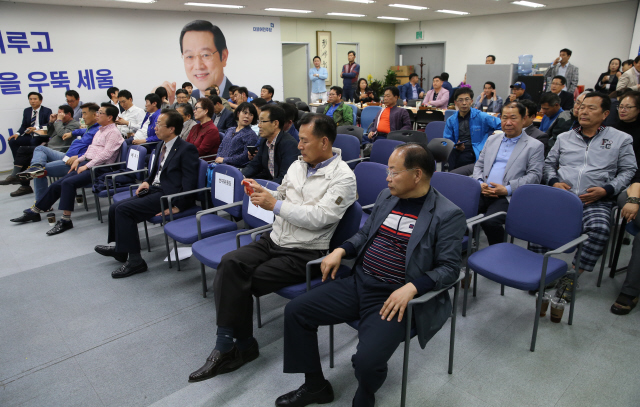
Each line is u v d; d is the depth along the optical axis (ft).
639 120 9.16
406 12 31.81
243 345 6.62
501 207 9.02
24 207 15.33
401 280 5.66
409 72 39.60
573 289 7.35
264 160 10.65
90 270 10.24
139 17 25.04
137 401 6.01
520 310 8.04
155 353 7.09
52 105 22.79
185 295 8.97
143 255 10.95
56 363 6.88
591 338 7.13
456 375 6.33
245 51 30.04
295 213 6.40
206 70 28.37
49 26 22.11
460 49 36.68
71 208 12.86
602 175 8.79
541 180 9.63
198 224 8.41
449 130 12.91
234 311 6.20
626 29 27.61
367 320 5.39
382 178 9.00
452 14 33.68
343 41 36.88
